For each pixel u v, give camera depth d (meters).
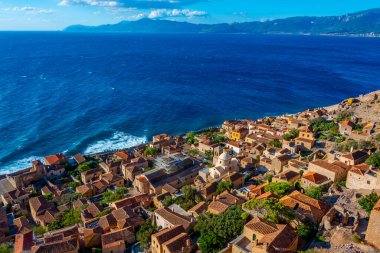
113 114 194.75
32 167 119.62
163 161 112.56
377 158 84.62
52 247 63.78
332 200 71.94
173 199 88.06
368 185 74.69
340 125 127.44
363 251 50.50
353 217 61.59
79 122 178.75
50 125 172.00
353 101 164.88
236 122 166.38
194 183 104.69
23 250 66.19
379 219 50.47
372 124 122.50
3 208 90.81
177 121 189.62
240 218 66.19
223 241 62.28
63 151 145.00
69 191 105.62
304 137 124.50
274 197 73.44
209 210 76.31
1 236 77.62
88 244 71.00
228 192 84.81
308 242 57.97
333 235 55.88
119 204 87.44
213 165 114.31
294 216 62.72
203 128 180.00
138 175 106.62
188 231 70.50
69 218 85.75
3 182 113.62
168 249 60.44
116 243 67.38
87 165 123.50
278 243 52.91
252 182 98.38
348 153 93.94
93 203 91.50
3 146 146.38
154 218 78.12
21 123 172.12
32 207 92.56
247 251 55.38
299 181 87.81
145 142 158.00
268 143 126.69
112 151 141.38
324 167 85.50
